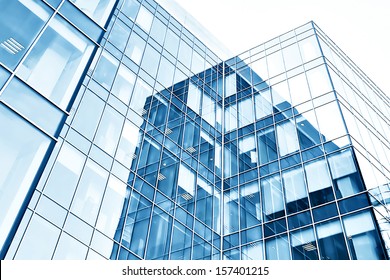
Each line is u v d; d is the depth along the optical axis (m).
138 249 24.55
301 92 36.66
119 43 33.69
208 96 41.69
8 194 12.26
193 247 28.78
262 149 35.62
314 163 31.11
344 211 27.00
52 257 19.48
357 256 24.41
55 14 17.44
